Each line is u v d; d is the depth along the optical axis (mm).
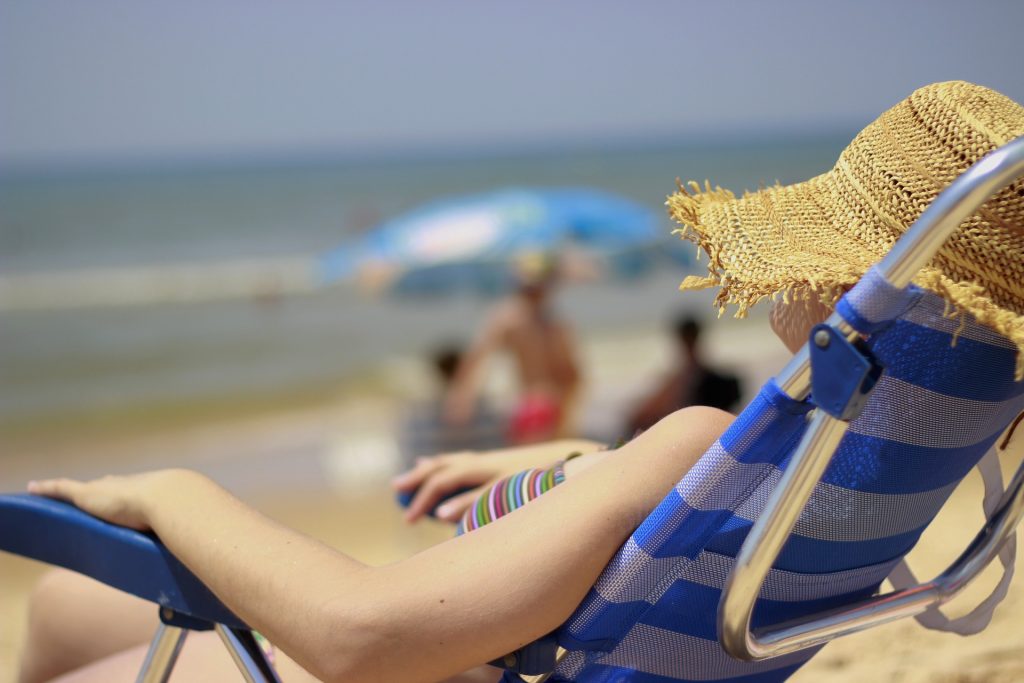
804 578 1135
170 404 12586
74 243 37750
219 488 1229
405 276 15195
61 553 1281
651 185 61750
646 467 1120
